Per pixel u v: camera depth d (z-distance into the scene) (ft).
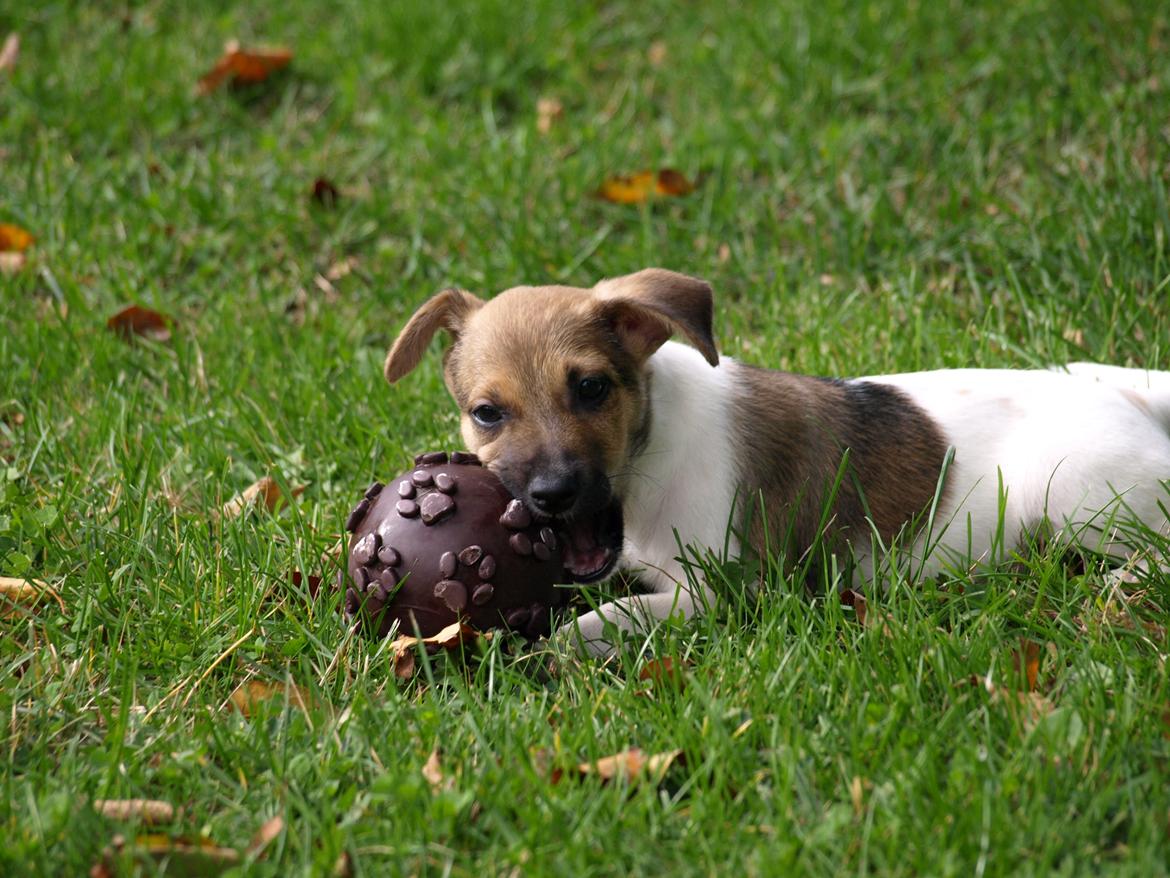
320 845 15.58
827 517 21.50
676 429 21.35
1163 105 33.53
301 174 36.17
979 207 32.09
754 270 31.71
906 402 22.49
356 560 19.52
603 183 34.06
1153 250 29.07
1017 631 18.94
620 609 20.59
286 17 43.60
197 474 25.13
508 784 16.11
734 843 15.11
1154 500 20.74
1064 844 14.74
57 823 15.66
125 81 40.09
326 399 27.40
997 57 36.63
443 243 33.40
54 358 29.01
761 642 18.69
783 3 40.70
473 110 39.29
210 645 19.69
